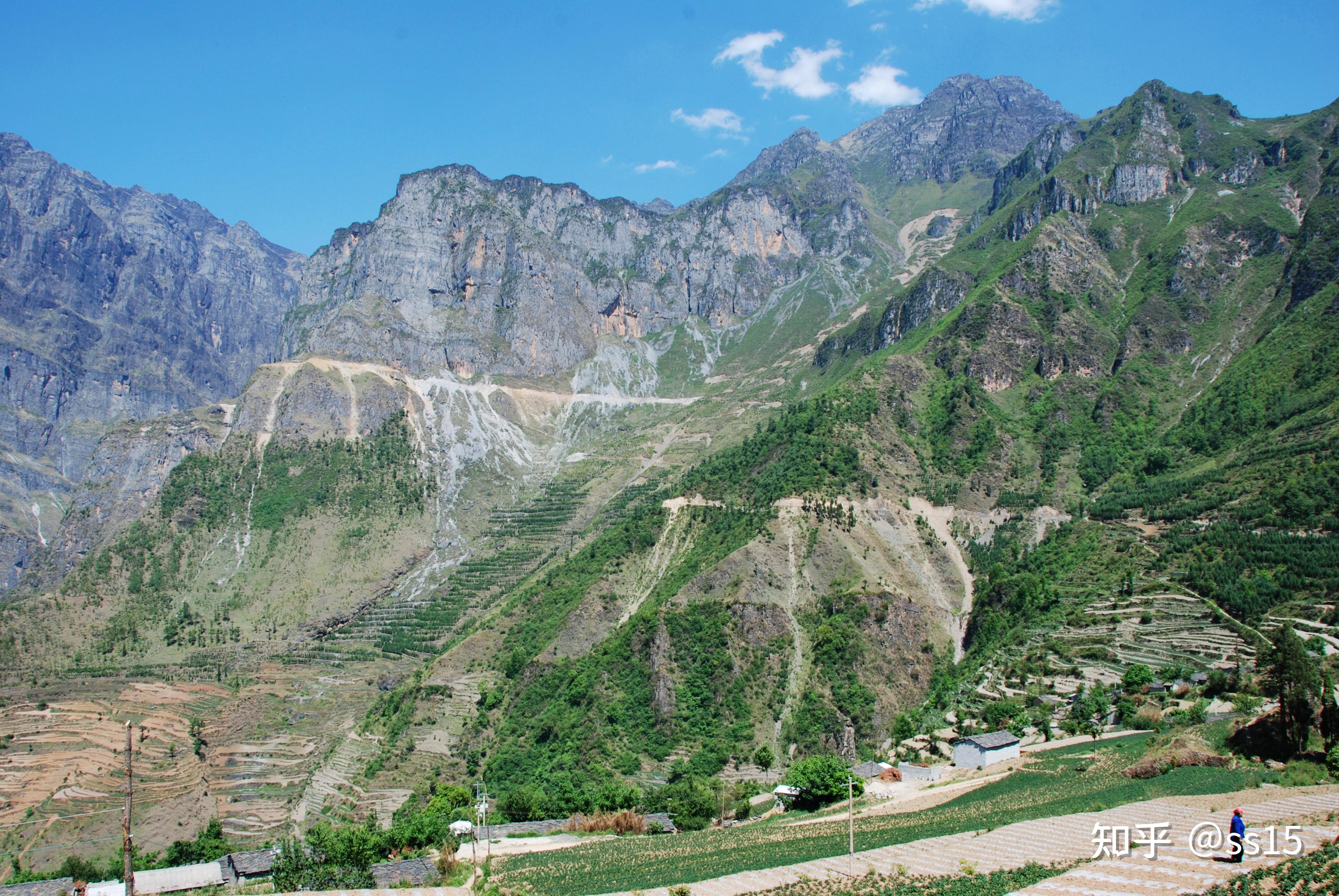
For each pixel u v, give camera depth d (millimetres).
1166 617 183500
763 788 164250
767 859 106938
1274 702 137375
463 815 155375
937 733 169625
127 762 75250
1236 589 181000
